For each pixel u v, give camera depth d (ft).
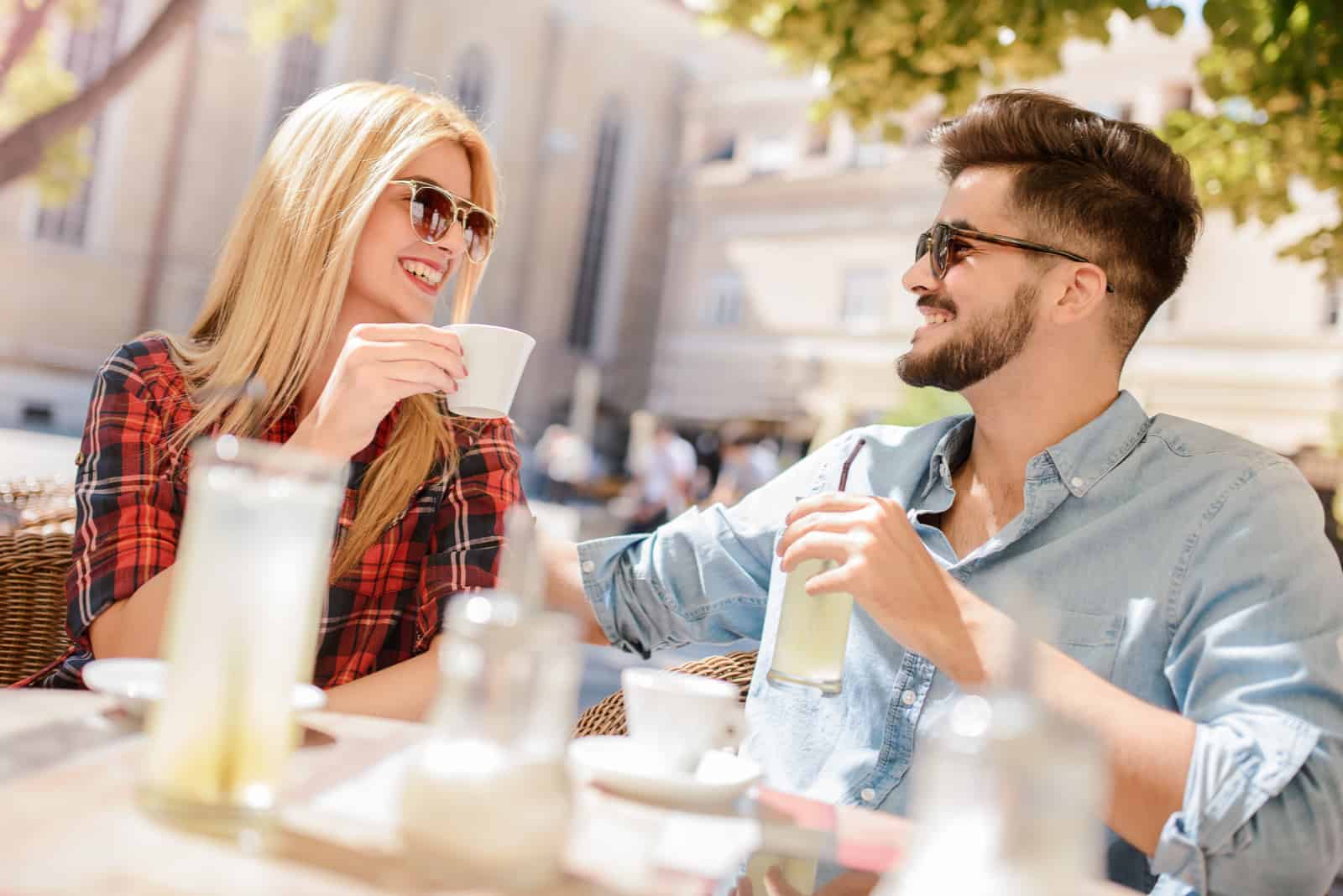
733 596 6.24
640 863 2.65
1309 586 4.78
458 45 91.91
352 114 6.10
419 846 2.33
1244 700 4.51
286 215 5.98
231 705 2.48
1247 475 5.24
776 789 3.76
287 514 2.53
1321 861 4.21
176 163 79.10
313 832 2.52
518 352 4.99
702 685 3.68
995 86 10.76
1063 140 5.84
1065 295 5.78
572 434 70.59
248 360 5.87
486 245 6.59
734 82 97.09
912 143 83.97
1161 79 67.15
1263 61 9.04
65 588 5.50
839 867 2.93
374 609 5.83
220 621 2.48
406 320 6.22
